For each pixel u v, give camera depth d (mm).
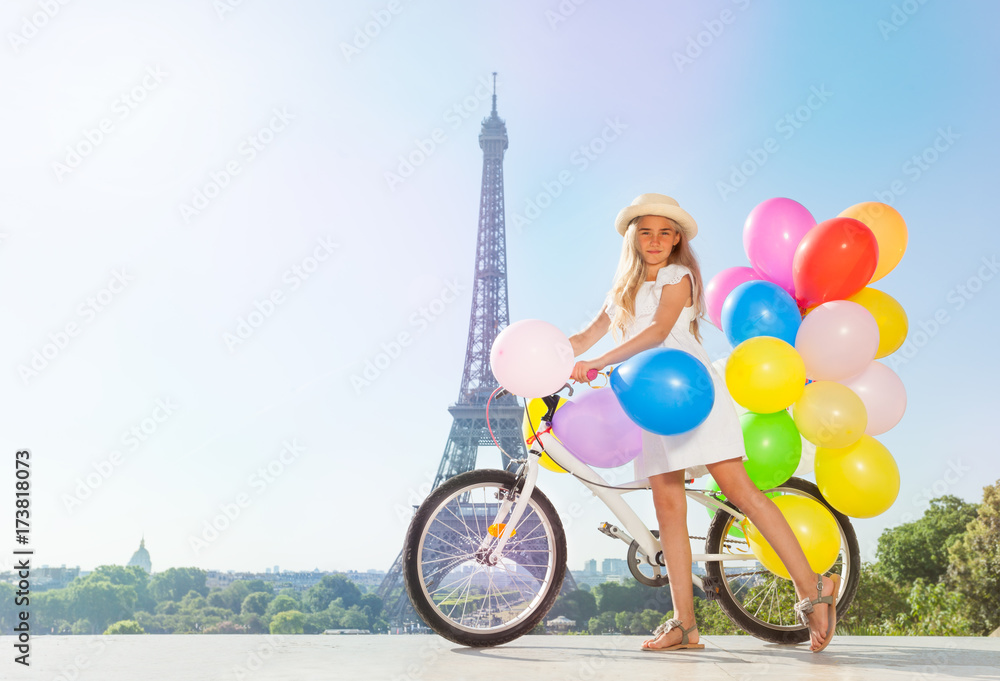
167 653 3279
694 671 2740
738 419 3332
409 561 3537
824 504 4078
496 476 3674
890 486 3492
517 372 3172
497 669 2805
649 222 3461
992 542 29172
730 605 3875
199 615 73688
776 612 3959
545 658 3123
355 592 71812
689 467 3463
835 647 3582
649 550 3643
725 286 3975
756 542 3637
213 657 3154
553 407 3510
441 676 2629
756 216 3887
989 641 3893
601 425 3332
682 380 2939
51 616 71188
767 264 3842
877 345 3469
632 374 3006
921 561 40719
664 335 3236
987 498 29922
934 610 21500
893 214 3842
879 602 20969
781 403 3275
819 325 3418
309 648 3461
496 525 3615
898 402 3633
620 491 3660
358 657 3152
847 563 4047
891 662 3020
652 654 3262
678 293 3307
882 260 3830
